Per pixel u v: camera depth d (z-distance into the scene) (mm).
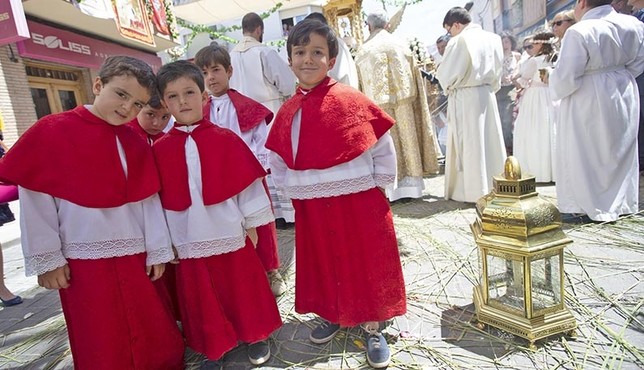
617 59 3115
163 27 11562
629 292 2215
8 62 7605
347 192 1864
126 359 1796
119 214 1751
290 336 2223
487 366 1768
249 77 3912
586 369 1677
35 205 1634
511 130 7109
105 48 10508
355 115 1854
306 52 1854
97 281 1720
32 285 3693
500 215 1845
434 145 4891
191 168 1881
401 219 4070
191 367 2090
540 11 7297
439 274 2725
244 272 1968
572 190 3318
